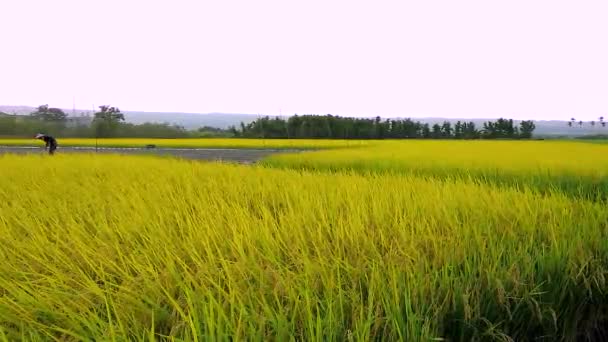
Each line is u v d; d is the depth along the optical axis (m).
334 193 5.46
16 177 8.13
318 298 2.36
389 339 2.06
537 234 3.70
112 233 3.54
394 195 5.05
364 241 3.26
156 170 9.53
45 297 2.40
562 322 2.81
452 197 4.94
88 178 8.00
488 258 2.97
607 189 8.49
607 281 3.10
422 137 83.06
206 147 44.41
